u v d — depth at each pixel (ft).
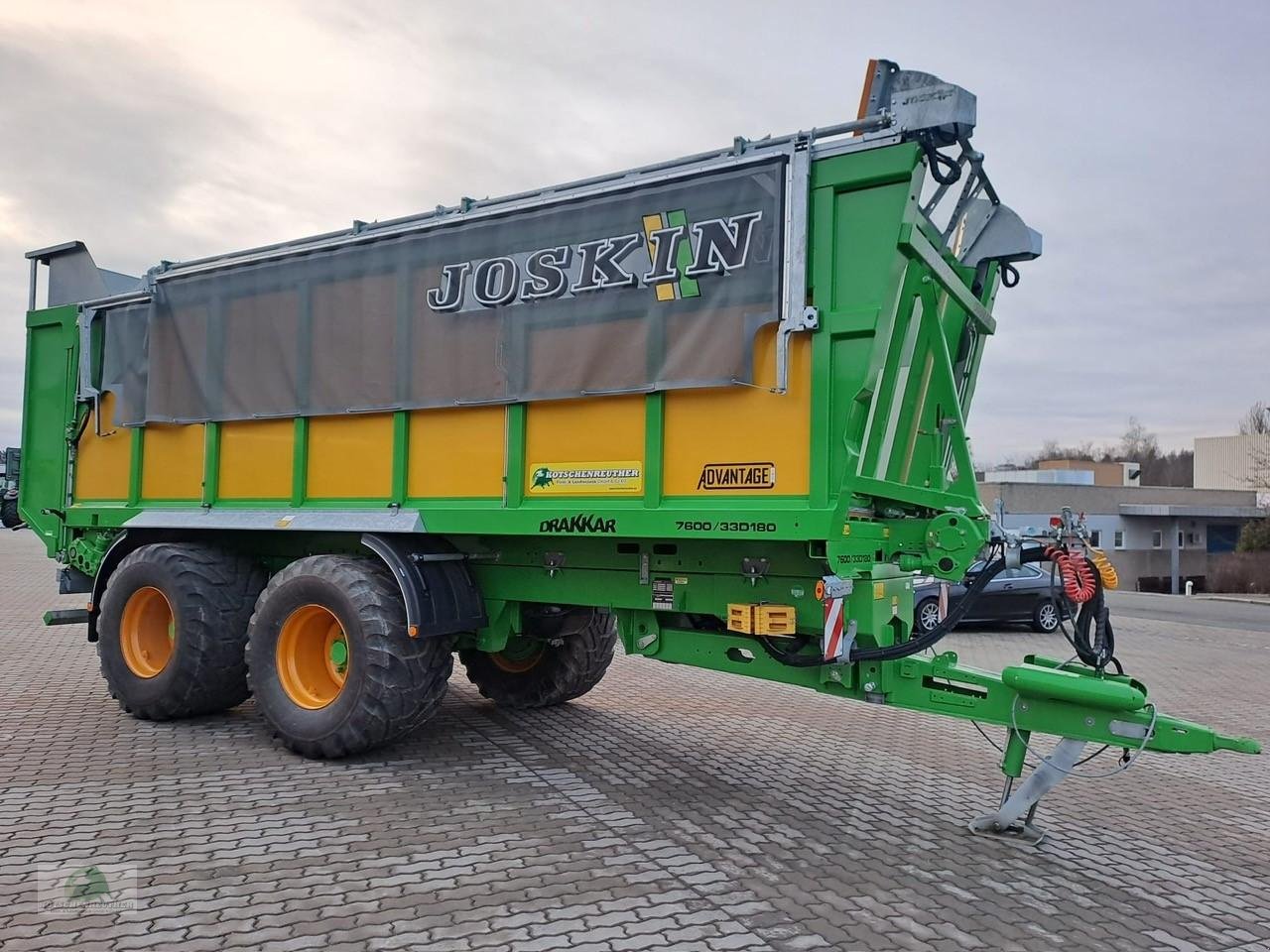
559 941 10.91
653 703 25.48
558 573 18.16
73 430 24.07
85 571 24.32
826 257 14.26
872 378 13.85
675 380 15.24
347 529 18.48
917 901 12.65
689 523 15.03
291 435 20.20
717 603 16.29
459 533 17.57
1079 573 14.73
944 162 14.71
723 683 29.14
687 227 15.28
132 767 17.30
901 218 13.75
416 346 18.28
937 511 15.97
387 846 13.73
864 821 16.02
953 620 15.14
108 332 23.36
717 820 15.69
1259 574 110.32
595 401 16.38
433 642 18.02
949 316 17.37
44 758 17.69
